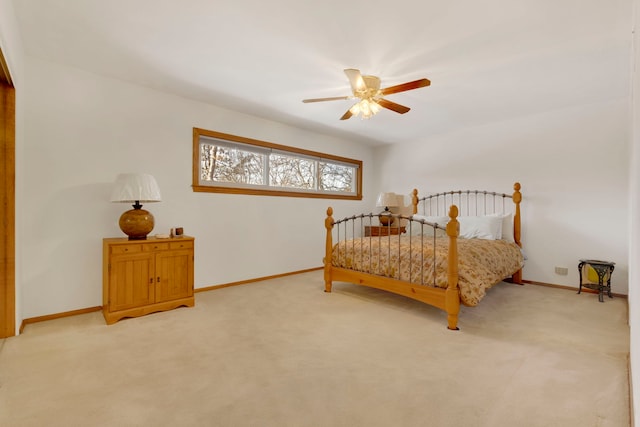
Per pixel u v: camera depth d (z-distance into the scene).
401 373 1.83
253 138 4.08
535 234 4.03
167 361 1.96
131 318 2.71
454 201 4.79
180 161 3.45
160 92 3.29
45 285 2.67
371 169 5.86
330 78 2.91
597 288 3.36
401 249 3.02
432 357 2.03
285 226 4.51
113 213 3.00
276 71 2.78
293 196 4.61
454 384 1.72
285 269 4.51
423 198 5.12
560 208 3.85
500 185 4.32
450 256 2.53
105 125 2.95
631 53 2.34
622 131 3.44
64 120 2.74
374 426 1.38
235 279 3.94
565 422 1.40
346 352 2.10
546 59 2.49
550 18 1.95
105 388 1.66
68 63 2.70
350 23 2.04
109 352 2.07
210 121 3.68
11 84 2.17
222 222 3.82
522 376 1.80
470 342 2.27
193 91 3.28
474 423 1.40
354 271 3.38
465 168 4.66
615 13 1.89
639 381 1.05
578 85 3.03
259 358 2.01
